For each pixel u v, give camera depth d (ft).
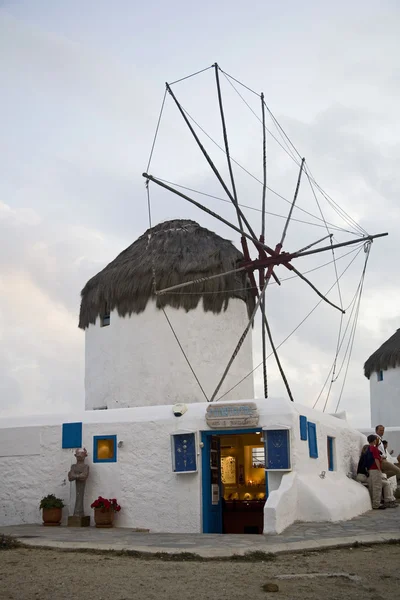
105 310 58.34
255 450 51.65
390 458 59.31
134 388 54.60
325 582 25.30
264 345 55.98
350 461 53.83
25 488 47.93
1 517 48.11
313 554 30.04
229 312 57.06
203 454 43.93
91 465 46.26
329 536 34.17
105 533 39.68
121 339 55.88
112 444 46.29
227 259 57.31
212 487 44.70
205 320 55.62
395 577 25.89
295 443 42.22
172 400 53.98
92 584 24.89
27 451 48.37
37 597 23.40
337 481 47.39
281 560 28.96
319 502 40.29
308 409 46.37
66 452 47.47
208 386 54.75
